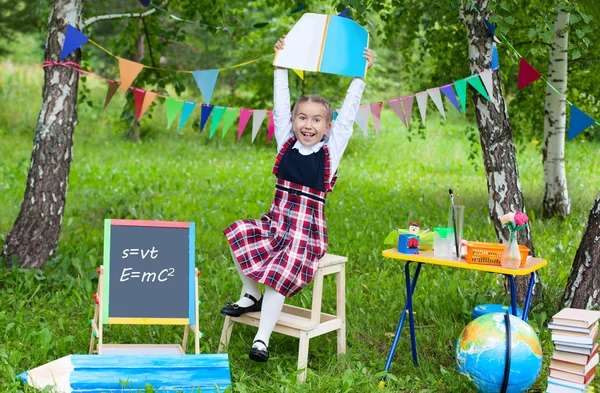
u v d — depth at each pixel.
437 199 8.95
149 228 3.66
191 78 15.26
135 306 3.52
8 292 4.82
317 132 3.71
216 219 7.45
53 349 3.88
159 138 14.88
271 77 13.75
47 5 8.09
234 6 7.44
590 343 3.15
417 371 3.74
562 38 7.53
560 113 7.73
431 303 4.73
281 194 3.73
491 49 4.39
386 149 14.69
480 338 3.22
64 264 5.28
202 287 5.18
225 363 3.43
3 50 16.88
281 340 4.12
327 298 4.85
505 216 3.42
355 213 7.88
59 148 5.21
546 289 4.75
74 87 5.24
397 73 19.53
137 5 8.16
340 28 3.90
